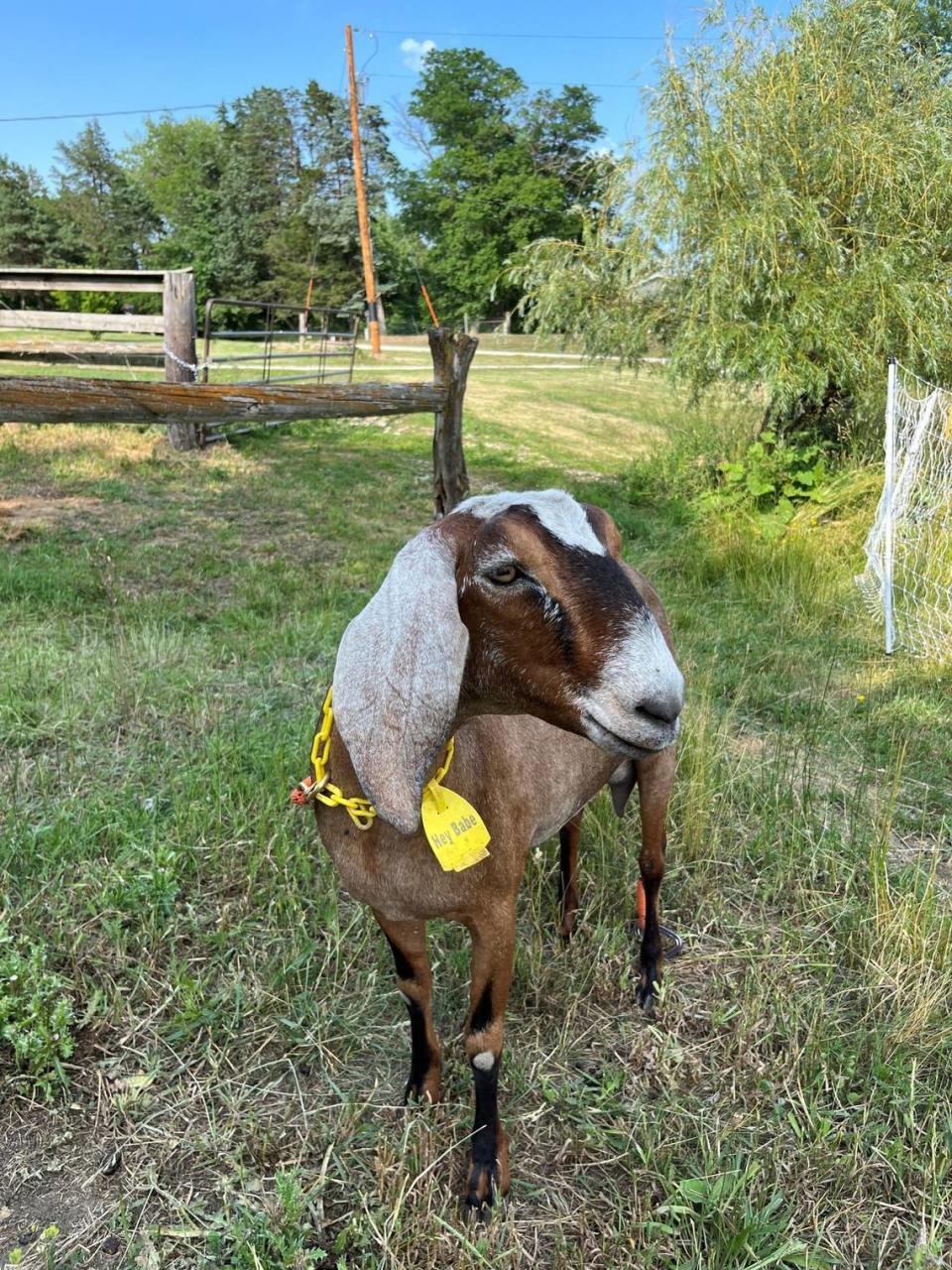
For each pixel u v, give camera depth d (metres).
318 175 56.66
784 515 9.12
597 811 3.98
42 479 10.02
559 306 10.76
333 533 8.90
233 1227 2.27
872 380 9.16
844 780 4.73
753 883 3.82
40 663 5.16
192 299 11.83
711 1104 2.74
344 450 13.44
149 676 5.12
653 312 10.63
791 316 9.07
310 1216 2.34
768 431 10.54
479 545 1.88
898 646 6.55
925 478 8.01
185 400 4.52
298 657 5.67
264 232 55.34
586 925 3.43
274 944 3.25
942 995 3.10
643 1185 2.48
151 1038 2.88
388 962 3.20
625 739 1.82
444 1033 2.98
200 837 3.64
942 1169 2.45
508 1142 2.55
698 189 9.77
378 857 2.23
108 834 3.72
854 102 9.72
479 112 55.28
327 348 33.03
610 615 1.80
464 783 2.20
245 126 59.81
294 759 4.32
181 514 9.16
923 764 4.91
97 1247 2.28
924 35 11.13
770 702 5.60
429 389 5.38
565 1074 2.84
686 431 12.17
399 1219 2.28
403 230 57.31
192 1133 2.58
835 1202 2.43
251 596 6.80
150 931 3.20
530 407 18.78
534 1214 2.41
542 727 2.47
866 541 8.26
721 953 3.37
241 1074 2.77
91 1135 2.57
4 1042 2.80
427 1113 2.65
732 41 9.82
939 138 9.20
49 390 4.07
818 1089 2.77
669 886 3.76
